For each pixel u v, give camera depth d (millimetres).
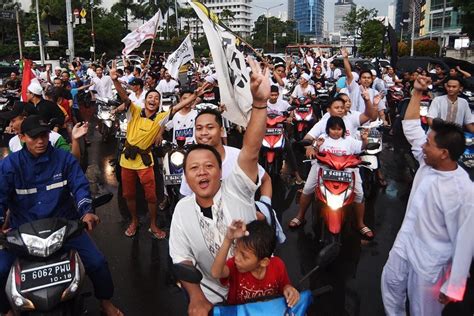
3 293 3543
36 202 3631
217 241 2740
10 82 15047
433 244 3234
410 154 10047
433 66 16906
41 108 5797
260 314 2605
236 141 11547
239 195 2764
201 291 2717
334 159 5086
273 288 2773
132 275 4887
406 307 3971
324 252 2777
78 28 53812
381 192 7582
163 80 13820
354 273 4895
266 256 2576
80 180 3689
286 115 8141
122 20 70500
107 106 11461
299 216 6113
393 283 3555
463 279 3061
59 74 14055
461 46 33562
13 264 3314
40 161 3570
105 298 3932
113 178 8469
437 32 59375
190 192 3980
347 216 6320
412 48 40719
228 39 3381
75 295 3309
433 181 3209
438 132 3154
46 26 62188
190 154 2707
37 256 3182
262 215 3070
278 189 7754
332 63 18422
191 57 11609
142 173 5578
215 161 2703
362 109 8094
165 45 57188
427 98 10789
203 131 3754
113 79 5344
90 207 3584
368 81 8016
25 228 3221
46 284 3170
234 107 3283
